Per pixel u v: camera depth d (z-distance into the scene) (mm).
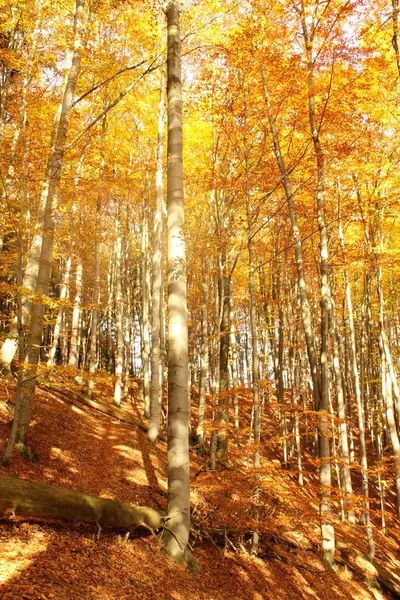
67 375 7605
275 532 9172
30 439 8930
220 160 14805
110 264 28547
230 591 6703
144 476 9961
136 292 31547
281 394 19719
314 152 11172
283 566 9203
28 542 5043
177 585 5719
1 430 7961
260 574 8117
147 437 13508
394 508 19734
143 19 13406
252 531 8625
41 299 7211
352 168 12477
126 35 14320
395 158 12547
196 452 14789
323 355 10273
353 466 10164
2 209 8203
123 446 11742
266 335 25156
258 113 11695
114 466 9852
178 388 6738
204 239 14938
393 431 12430
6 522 5305
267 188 11867
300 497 8914
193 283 22703
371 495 20406
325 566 10312
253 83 11773
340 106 10633
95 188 13398
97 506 5930
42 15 10938
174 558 6367
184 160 16750
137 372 35000
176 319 6957
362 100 10898
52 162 8758
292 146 13062
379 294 13297
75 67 9781
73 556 5086
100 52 12617
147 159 18703
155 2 11031
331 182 13742
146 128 18297
